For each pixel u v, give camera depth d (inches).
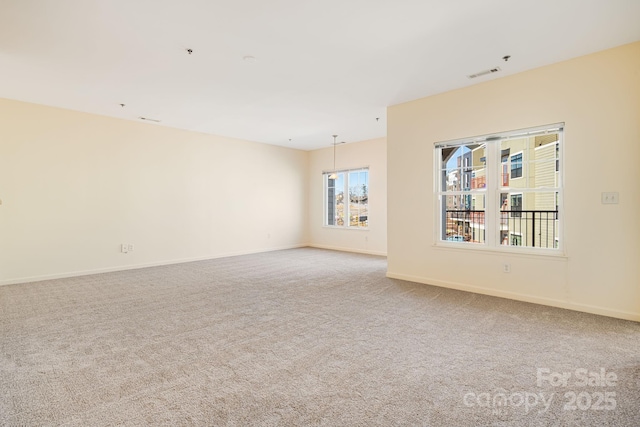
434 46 126.3
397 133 194.5
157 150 242.5
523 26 112.5
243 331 116.0
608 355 97.0
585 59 133.8
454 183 177.6
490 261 160.9
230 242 286.4
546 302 144.6
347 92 174.7
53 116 198.1
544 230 150.3
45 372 87.4
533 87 146.6
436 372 87.8
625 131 126.0
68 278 198.8
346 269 226.4
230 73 150.2
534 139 151.9
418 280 187.2
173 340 108.2
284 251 313.9
